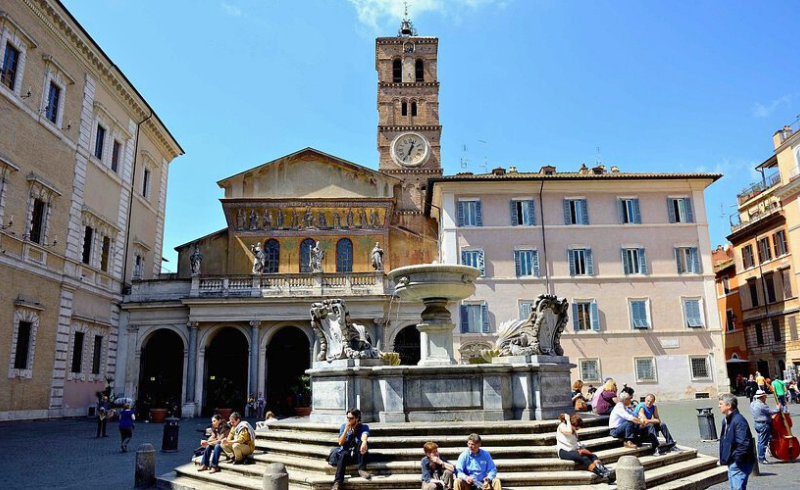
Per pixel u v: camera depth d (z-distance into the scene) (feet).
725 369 127.95
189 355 114.32
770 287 153.89
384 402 42.91
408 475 34.91
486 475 31.89
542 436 38.32
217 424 45.52
